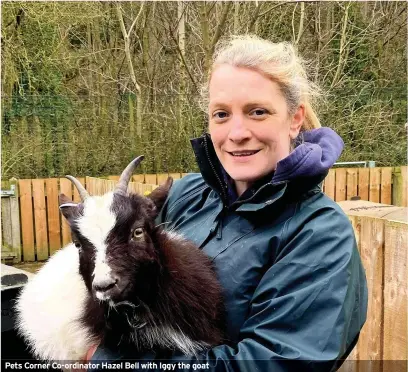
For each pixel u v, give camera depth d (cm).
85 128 384
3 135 364
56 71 403
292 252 74
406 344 115
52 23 398
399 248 117
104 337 87
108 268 79
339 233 74
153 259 85
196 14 382
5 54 378
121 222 82
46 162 372
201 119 377
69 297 96
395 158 407
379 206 160
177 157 384
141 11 385
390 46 425
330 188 302
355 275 73
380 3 422
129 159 385
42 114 376
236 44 84
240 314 79
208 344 82
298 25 393
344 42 403
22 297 105
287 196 78
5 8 375
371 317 127
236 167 82
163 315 84
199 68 375
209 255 86
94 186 285
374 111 407
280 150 82
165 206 104
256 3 321
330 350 67
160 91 396
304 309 69
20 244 290
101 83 404
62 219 297
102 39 428
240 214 83
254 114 80
